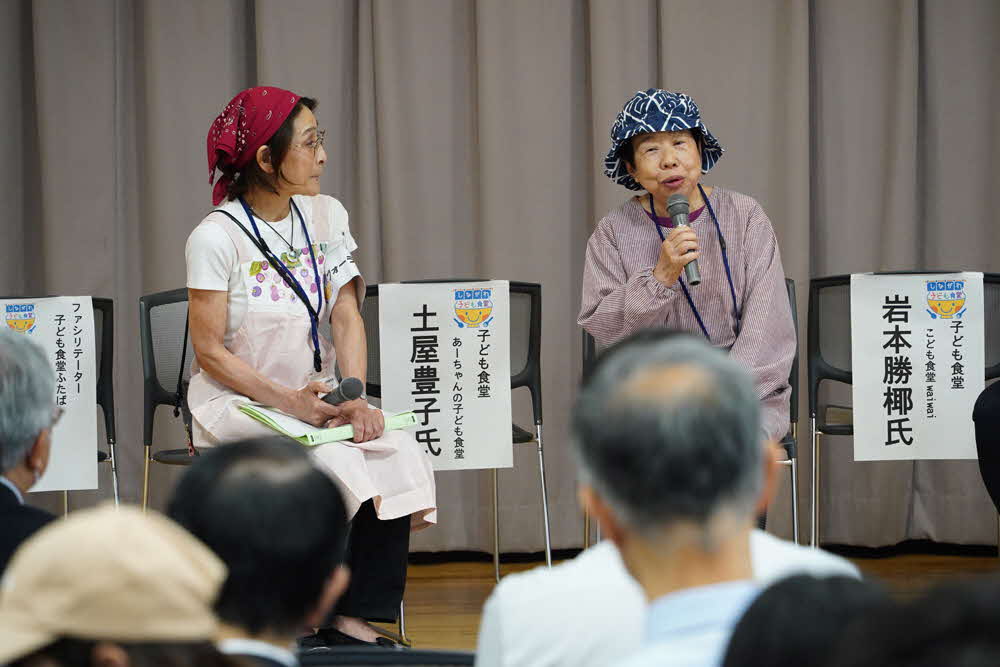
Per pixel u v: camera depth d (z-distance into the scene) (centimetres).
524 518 855
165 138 840
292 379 595
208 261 578
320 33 840
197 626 153
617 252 636
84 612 149
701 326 620
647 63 831
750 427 182
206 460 215
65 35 845
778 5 821
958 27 826
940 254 838
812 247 848
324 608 217
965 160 830
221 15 842
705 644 173
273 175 590
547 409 846
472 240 856
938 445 659
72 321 651
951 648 98
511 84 830
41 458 331
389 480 576
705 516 180
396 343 656
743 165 830
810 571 154
